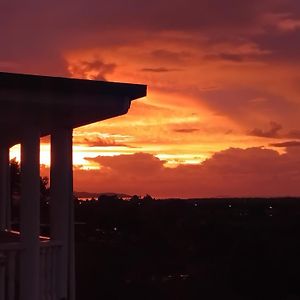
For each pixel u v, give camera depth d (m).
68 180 8.91
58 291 8.63
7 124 7.94
